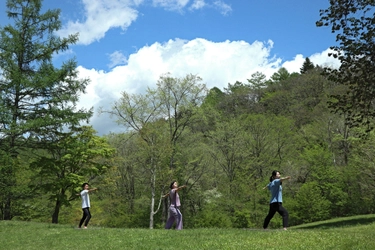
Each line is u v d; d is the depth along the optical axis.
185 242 10.77
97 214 42.00
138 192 48.06
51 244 13.31
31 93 24.89
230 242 10.27
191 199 45.78
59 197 29.12
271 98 78.81
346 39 17.61
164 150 36.53
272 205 12.82
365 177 41.31
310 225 29.30
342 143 51.25
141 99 36.66
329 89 72.19
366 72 17.80
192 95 38.00
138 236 12.76
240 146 46.22
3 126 23.33
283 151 51.81
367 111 19.23
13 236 16.73
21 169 28.09
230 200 41.47
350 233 11.85
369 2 16.66
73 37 26.80
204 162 42.72
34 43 25.70
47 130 25.09
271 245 9.61
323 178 45.31
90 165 31.48
